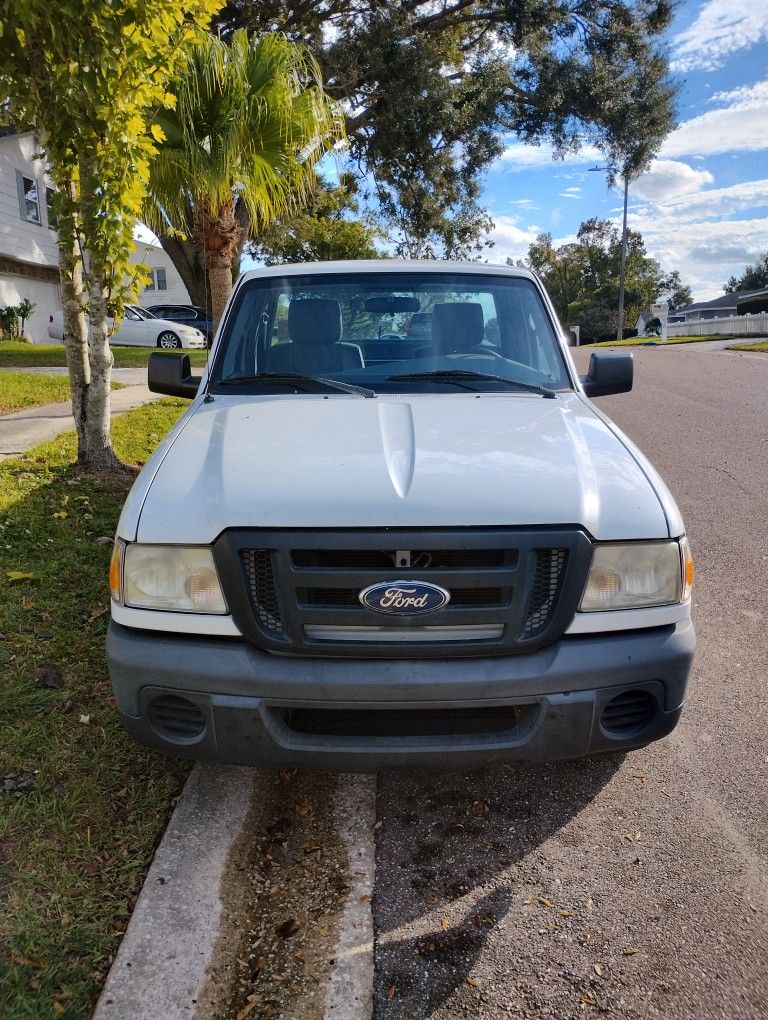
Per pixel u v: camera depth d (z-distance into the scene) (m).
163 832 2.79
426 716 2.54
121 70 5.35
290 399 3.45
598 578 2.52
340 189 23.30
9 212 22.55
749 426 9.81
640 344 34.47
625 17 20.09
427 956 2.33
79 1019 2.10
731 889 2.57
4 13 5.08
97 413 6.76
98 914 2.42
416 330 3.86
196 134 9.31
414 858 2.74
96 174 5.60
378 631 2.47
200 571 2.50
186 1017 2.13
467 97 19.89
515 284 4.05
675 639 2.58
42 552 4.99
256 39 9.34
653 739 2.64
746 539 5.77
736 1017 2.13
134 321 24.25
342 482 2.56
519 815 2.95
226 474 2.67
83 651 3.84
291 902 2.55
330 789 3.11
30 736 3.18
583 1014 2.14
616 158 21.03
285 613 2.44
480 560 2.45
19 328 23.23
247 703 2.45
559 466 2.71
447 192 21.27
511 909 2.51
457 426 3.04
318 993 2.21
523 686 2.45
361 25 18.64
